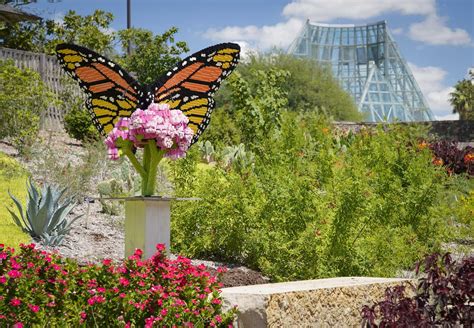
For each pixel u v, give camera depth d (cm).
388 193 885
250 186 830
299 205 755
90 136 1741
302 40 12319
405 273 831
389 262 758
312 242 730
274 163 910
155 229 543
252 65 5047
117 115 600
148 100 591
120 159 1329
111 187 1012
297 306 496
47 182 1158
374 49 12412
